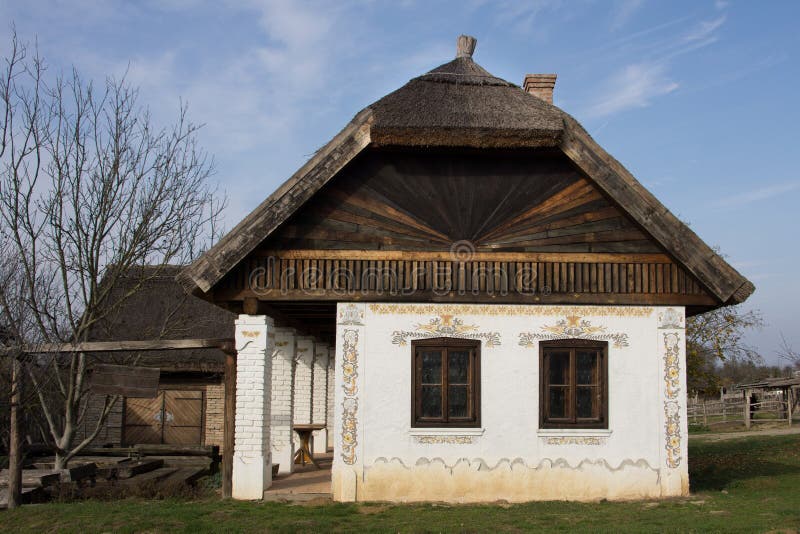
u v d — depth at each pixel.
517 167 13.38
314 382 20.94
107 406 15.38
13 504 12.26
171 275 21.75
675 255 12.80
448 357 12.98
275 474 15.45
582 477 12.80
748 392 36.06
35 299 14.80
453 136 12.65
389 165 13.27
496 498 12.64
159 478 14.97
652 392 13.06
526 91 14.99
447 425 12.79
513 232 13.20
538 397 12.91
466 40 15.39
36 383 13.30
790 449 21.09
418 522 10.74
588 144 12.84
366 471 12.62
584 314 13.12
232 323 22.70
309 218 13.05
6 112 15.16
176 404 22.03
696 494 13.15
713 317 31.98
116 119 16.38
